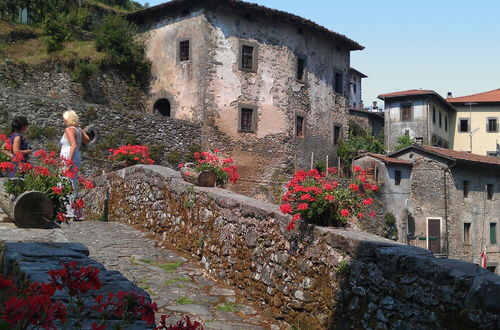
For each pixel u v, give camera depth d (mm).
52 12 26156
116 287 2904
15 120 7168
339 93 28422
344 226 5348
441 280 3768
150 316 2137
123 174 10516
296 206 5391
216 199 7023
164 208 8555
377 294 4316
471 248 28797
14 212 4918
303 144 25438
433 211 27844
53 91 19922
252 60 23375
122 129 18500
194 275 6602
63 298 2592
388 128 39188
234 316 5246
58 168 5938
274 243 5707
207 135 21547
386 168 26797
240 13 22984
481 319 3391
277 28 24344
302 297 5141
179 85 22453
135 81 22828
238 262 6270
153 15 23656
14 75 19062
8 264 3613
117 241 8031
